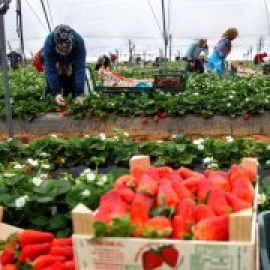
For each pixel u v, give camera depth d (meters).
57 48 10.70
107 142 6.90
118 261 2.35
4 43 7.63
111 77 13.38
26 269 2.82
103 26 41.53
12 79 21.91
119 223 2.34
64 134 11.98
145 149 6.72
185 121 11.92
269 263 2.71
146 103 11.92
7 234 3.26
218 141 6.80
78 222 2.36
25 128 12.05
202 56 22.09
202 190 2.79
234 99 12.23
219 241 2.28
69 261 2.80
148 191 2.75
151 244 2.31
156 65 39.47
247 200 2.81
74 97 12.03
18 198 4.04
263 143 6.78
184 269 2.30
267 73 28.94
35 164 5.66
